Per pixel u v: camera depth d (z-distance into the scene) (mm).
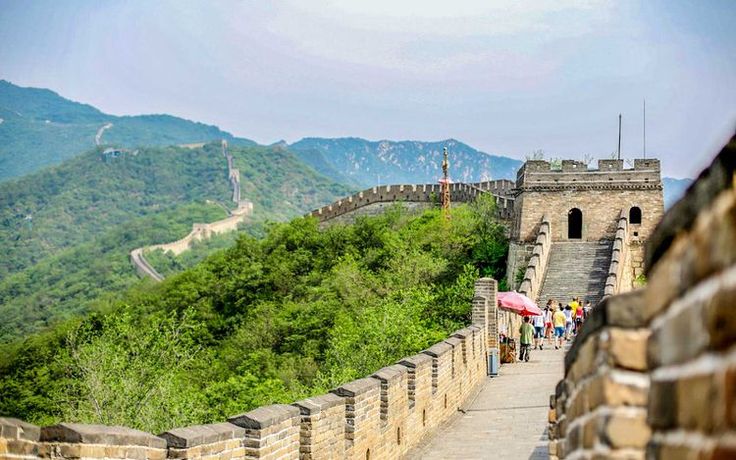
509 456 20797
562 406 7129
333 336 63250
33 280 184625
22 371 77250
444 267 81250
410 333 49625
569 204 79938
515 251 80688
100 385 40219
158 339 43438
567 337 52031
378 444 18891
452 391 27953
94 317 101875
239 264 106000
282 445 13203
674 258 3176
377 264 90875
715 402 2729
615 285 62562
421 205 111750
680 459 3008
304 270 100625
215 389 55000
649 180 79188
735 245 2646
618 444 4105
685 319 3047
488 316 40000
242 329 84438
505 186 111562
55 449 9180
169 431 10602
